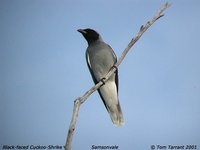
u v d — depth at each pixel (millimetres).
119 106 12031
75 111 7125
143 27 9414
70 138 6699
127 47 9734
